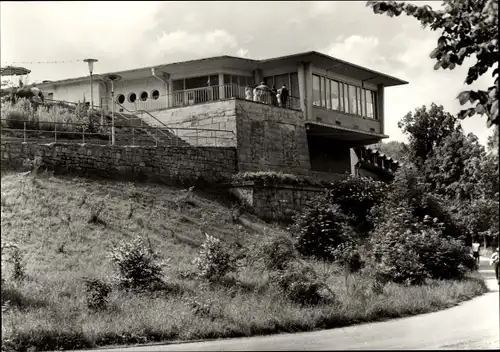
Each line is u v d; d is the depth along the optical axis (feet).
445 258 99.35
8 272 68.13
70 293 63.87
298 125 137.59
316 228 101.71
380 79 161.79
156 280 70.03
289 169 133.39
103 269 75.10
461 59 29.45
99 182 100.32
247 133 125.49
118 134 116.67
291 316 58.70
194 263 78.64
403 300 70.69
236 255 89.25
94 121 125.18
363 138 164.45
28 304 58.08
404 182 129.08
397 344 44.42
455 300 78.38
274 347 44.96
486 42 29.01
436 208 127.75
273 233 102.06
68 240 81.20
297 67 143.23
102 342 49.85
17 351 46.91
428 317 63.05
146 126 132.26
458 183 147.02
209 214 103.96
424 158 181.47
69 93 155.43
